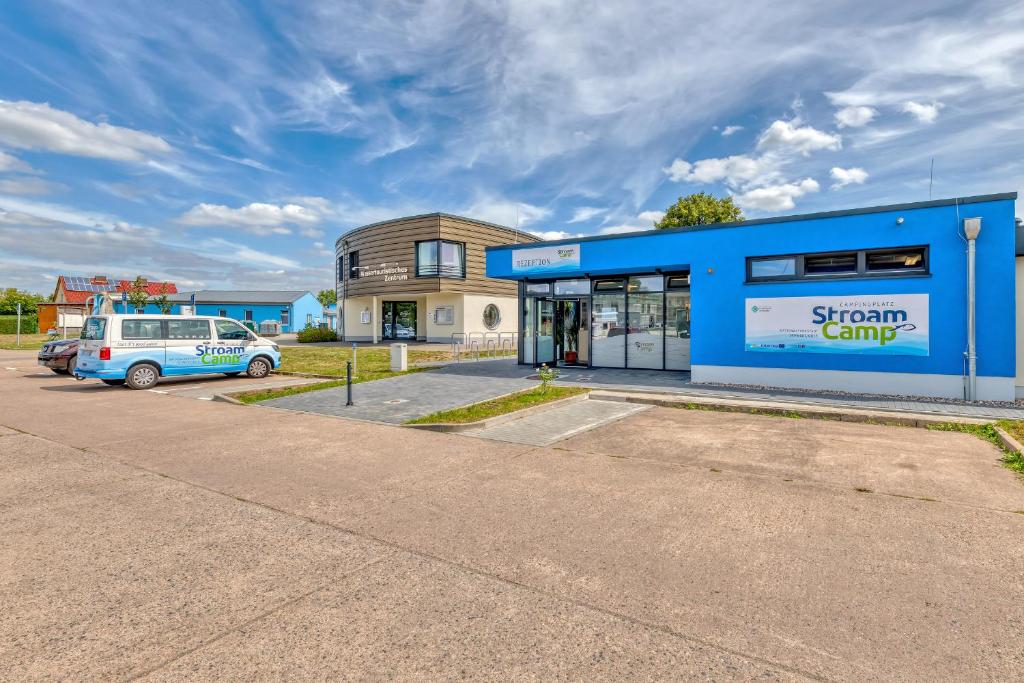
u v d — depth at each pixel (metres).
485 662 2.58
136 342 13.54
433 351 24.88
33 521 4.45
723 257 12.45
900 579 3.40
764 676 2.46
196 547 3.94
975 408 9.17
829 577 3.44
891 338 10.59
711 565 3.62
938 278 10.15
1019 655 2.61
